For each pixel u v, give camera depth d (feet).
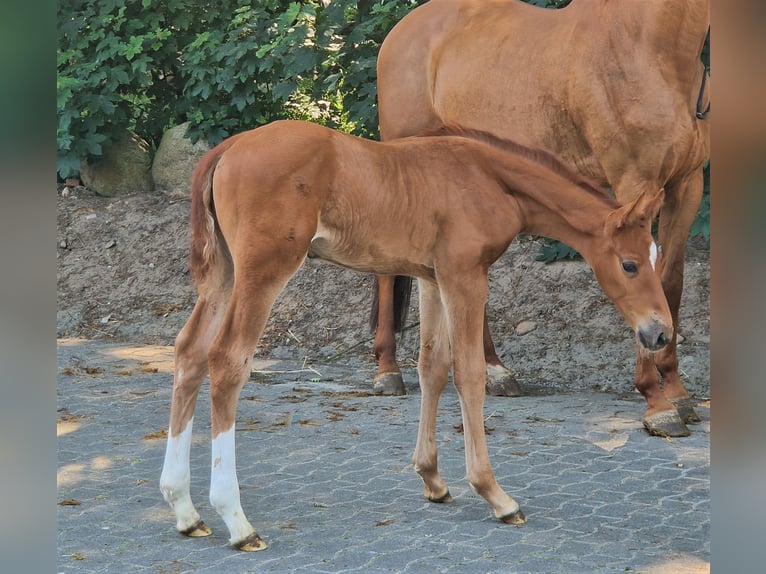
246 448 15.47
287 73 26.07
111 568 10.29
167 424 16.89
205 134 29.12
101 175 29.73
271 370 21.83
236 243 10.73
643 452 15.17
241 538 10.84
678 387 17.30
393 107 19.60
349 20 27.55
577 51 16.55
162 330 24.82
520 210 12.07
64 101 27.61
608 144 16.28
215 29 29.32
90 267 27.04
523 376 20.93
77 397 18.88
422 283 12.32
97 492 13.17
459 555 10.71
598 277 11.87
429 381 12.37
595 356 20.94
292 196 10.63
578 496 12.98
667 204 16.96
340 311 24.16
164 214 28.19
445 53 18.65
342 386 20.27
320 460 14.78
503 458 14.87
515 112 17.38
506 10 18.38
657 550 10.88
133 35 29.76
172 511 12.36
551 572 10.18
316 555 10.72
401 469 14.28
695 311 21.53
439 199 11.46
